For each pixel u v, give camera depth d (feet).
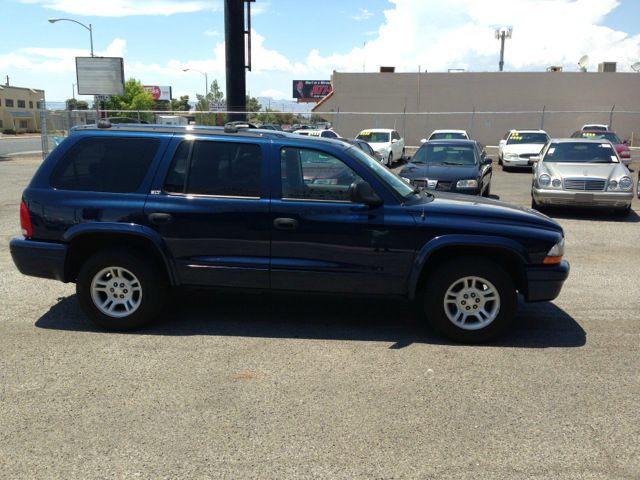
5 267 24.89
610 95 124.16
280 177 16.62
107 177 17.10
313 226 16.31
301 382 13.96
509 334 17.37
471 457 10.84
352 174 16.53
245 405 12.78
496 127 127.24
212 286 16.96
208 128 17.63
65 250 16.99
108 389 13.51
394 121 128.16
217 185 16.76
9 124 278.87
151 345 16.25
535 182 40.42
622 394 13.43
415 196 17.28
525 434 11.66
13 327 17.62
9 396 13.14
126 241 17.37
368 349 16.08
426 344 16.51
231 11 82.43
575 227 35.81
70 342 16.44
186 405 12.76
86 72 99.71
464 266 16.21
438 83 126.00
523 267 16.21
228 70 84.64
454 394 13.38
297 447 11.13
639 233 34.01
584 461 10.74
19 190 50.55
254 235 16.51
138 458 10.73
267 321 18.30
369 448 11.12
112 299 17.30
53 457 10.74
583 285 22.93
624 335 17.33
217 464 10.55
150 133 17.29
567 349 16.17
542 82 124.47
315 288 16.65
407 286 16.43
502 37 164.76
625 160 70.23
